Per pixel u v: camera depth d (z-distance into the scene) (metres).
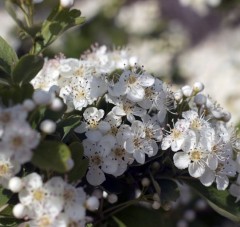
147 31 0.68
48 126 0.21
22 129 0.21
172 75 0.64
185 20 0.72
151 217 0.26
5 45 0.26
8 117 0.21
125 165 0.25
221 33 0.71
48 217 0.22
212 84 0.53
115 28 0.67
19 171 0.23
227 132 0.26
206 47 0.70
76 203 0.22
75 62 0.27
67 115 0.26
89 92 0.26
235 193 0.26
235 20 0.71
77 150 0.23
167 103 0.27
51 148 0.21
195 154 0.25
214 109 0.28
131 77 0.26
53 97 0.22
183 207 0.43
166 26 0.68
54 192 0.22
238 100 0.50
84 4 0.69
